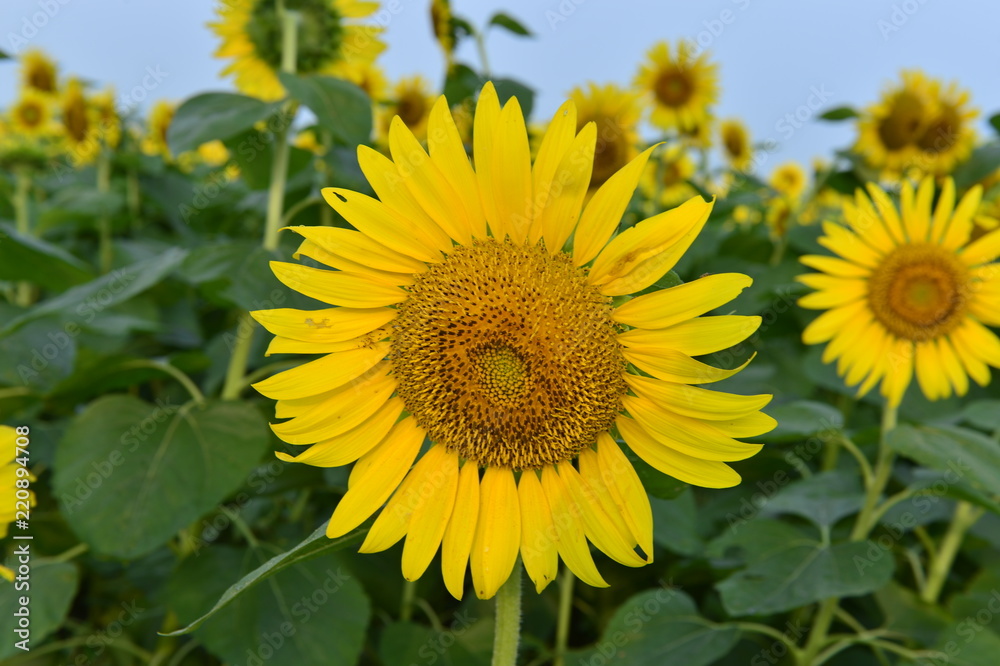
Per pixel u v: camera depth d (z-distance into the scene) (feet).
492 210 1.54
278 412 1.53
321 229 1.52
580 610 2.78
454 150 1.51
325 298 1.54
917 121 3.93
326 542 1.50
